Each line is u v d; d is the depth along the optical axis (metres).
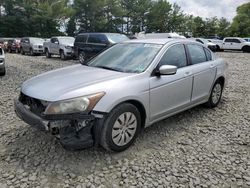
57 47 19.25
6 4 52.12
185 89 4.91
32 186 3.24
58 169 3.57
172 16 71.88
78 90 3.61
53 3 55.78
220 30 67.44
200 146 4.29
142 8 67.44
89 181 3.34
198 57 5.44
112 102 3.69
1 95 7.13
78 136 3.57
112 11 61.81
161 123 5.17
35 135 4.51
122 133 3.92
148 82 4.18
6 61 16.84
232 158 3.94
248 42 30.59
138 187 3.25
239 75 11.27
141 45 4.92
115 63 4.67
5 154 3.93
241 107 6.29
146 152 4.05
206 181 3.39
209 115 5.68
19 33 52.34
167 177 3.45
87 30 60.34
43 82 4.06
